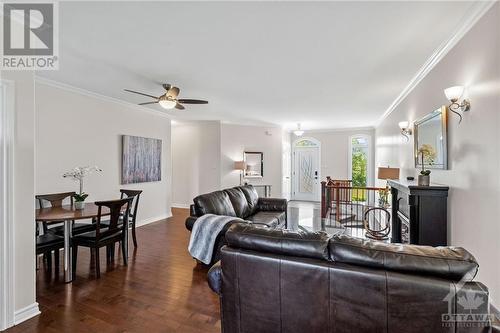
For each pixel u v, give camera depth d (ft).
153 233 16.12
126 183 16.84
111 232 10.54
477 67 7.08
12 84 6.83
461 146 7.98
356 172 28.99
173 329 6.75
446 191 8.71
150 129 19.20
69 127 13.47
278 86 13.28
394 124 17.38
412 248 4.49
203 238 10.28
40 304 7.90
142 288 9.00
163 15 6.98
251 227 5.74
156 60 10.00
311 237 5.13
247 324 5.41
